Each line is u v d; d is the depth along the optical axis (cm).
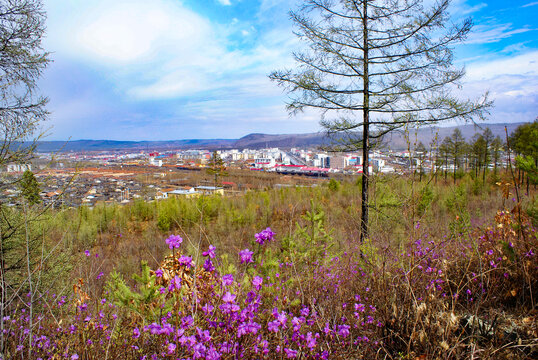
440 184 2066
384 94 694
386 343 173
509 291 215
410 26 675
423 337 160
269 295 210
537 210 265
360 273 280
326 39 701
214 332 131
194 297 141
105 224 2008
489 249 261
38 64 571
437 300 187
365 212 570
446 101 638
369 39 715
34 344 160
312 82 725
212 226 1772
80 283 229
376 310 188
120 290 222
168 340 132
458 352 152
